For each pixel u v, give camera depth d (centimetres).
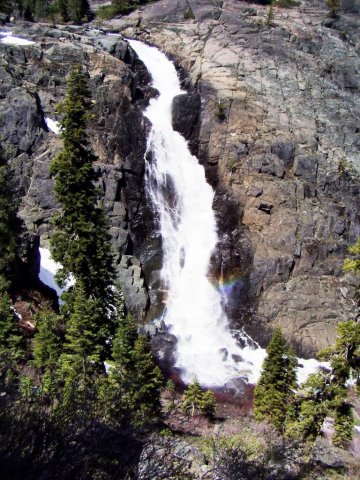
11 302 2855
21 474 568
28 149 4784
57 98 5325
